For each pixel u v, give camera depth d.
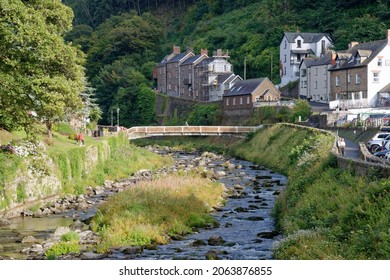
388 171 25.78
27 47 33.53
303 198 31.28
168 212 33.75
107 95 143.62
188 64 135.62
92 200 43.50
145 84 141.50
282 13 142.12
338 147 43.22
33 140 38.97
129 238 28.98
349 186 27.84
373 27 117.44
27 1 37.81
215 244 28.42
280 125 79.19
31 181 39.53
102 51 162.88
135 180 54.75
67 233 29.59
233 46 143.12
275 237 29.59
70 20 39.81
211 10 175.25
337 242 22.08
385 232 20.27
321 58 106.50
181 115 126.12
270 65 127.38
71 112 61.59
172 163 72.62
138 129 88.75
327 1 135.75
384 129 56.41
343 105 87.75
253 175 58.09
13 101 33.97
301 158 48.44
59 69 36.66
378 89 88.69
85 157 51.12
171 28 182.88
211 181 49.22
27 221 35.16
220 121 114.19
